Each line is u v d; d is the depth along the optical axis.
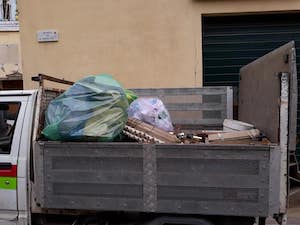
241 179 3.04
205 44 7.21
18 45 12.30
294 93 3.04
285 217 3.06
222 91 5.28
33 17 7.15
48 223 3.69
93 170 3.29
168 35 6.91
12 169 3.61
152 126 3.62
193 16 6.85
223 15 7.00
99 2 7.02
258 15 7.04
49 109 3.58
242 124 4.00
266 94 3.56
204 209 3.12
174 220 3.23
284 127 3.05
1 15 13.21
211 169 3.09
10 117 3.74
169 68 6.95
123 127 3.46
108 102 3.39
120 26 7.00
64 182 3.34
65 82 4.34
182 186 3.14
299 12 6.86
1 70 12.31
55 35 7.12
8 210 3.64
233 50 7.17
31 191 3.57
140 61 7.00
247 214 3.05
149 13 6.93
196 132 4.28
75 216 3.66
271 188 3.00
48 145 3.36
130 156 3.22
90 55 7.10
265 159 3.00
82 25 7.08
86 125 3.33
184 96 5.36
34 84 7.21
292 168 5.25
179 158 3.14
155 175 3.18
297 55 7.03
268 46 7.10
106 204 3.28
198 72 6.89
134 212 3.40
